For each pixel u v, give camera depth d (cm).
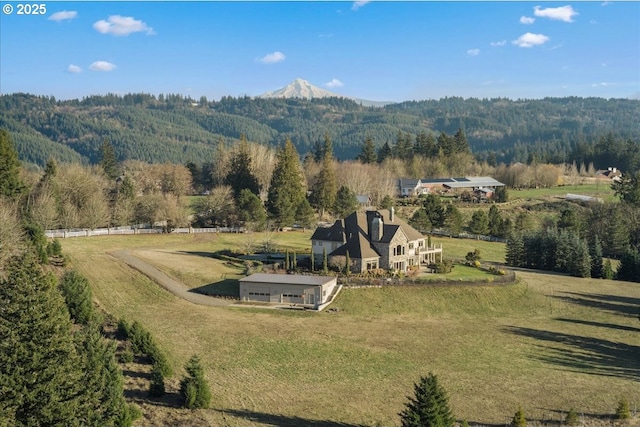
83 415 3403
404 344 6344
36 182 12406
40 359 3278
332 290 8038
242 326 6712
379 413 4472
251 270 8800
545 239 11244
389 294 8081
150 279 8412
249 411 4381
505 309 8075
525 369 5703
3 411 3086
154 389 4466
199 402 4319
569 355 6225
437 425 3738
